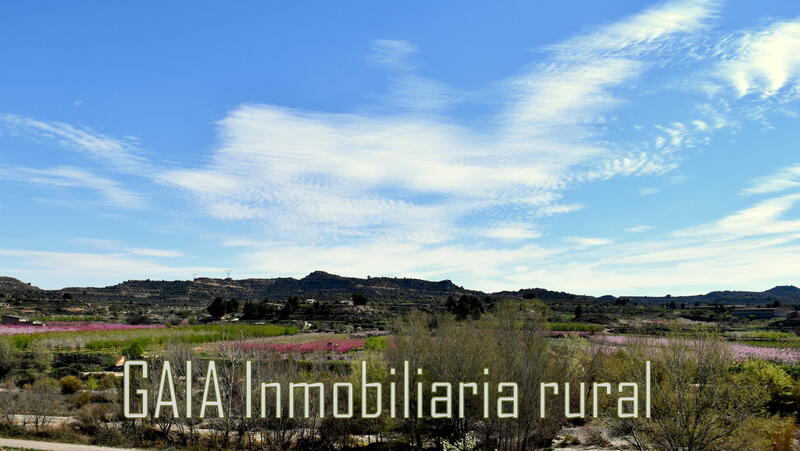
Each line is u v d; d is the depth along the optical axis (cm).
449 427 3972
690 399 3133
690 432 3111
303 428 4125
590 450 3812
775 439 3366
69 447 3575
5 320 10756
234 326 10812
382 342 7162
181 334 8344
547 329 4253
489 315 4475
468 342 3975
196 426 4288
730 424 3097
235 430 4209
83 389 5353
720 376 3144
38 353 6303
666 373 3244
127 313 15300
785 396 4147
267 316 13912
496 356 3944
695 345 3225
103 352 7138
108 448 3650
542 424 3994
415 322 4197
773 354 6347
